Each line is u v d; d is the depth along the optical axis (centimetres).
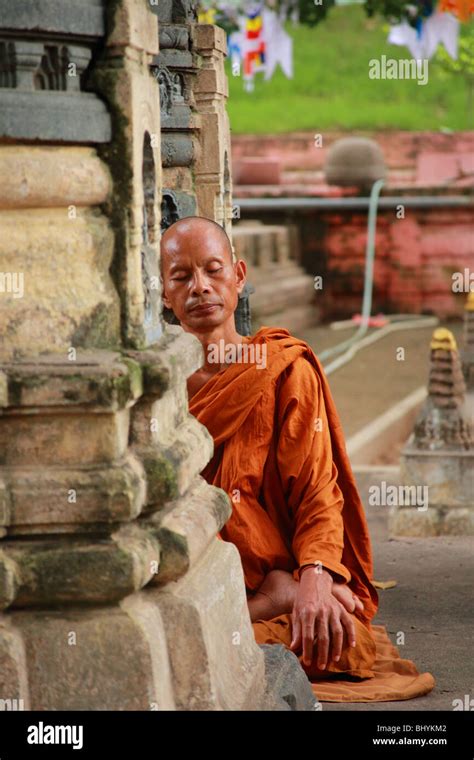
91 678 443
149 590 471
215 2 2317
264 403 726
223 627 498
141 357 460
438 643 771
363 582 762
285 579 705
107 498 438
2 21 437
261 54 2359
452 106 3900
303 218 3116
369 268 3059
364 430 1984
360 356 2627
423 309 3070
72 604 447
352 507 760
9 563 438
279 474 726
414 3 1995
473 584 946
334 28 4088
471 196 3041
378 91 3966
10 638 438
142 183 482
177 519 484
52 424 443
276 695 544
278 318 2873
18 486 438
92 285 458
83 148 457
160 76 864
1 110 435
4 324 447
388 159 3756
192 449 502
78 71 455
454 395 1202
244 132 3912
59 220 453
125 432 456
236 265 789
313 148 3831
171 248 757
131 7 458
